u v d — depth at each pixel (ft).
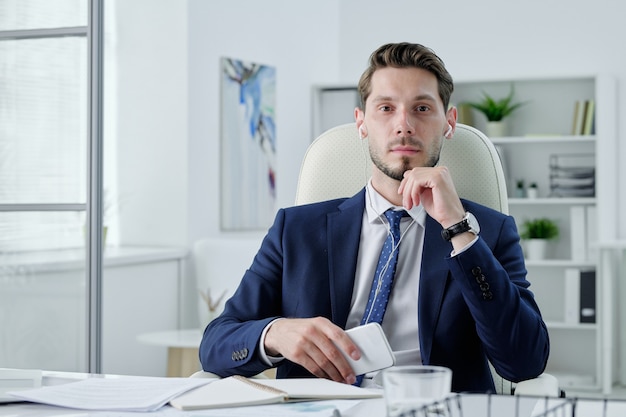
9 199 8.66
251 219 15.60
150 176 14.24
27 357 8.54
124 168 14.34
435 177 4.43
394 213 4.96
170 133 14.14
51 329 8.48
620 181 16.47
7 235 8.63
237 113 15.19
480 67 17.49
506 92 17.06
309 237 5.12
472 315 4.51
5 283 8.62
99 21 8.40
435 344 4.69
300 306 4.97
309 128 17.60
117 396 3.51
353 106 17.81
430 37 17.90
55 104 8.52
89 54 8.36
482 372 4.79
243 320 5.03
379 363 3.94
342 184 5.62
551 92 16.78
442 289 4.72
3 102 8.66
